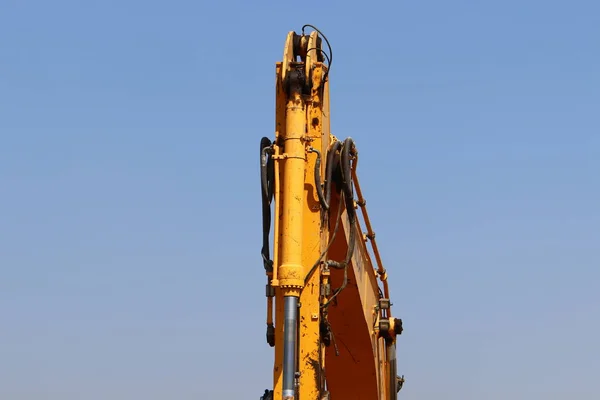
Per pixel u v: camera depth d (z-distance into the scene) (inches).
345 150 675.4
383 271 894.4
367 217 797.9
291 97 605.3
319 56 635.5
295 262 587.2
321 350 600.4
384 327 886.4
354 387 883.4
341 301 805.9
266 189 603.8
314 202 613.6
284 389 569.9
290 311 581.6
